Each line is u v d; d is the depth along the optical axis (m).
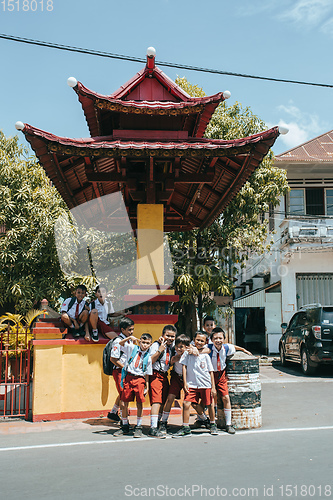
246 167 7.11
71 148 6.43
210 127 14.28
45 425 6.47
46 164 6.81
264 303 18.64
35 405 6.69
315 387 10.42
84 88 6.85
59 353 6.86
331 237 18.12
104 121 8.03
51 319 7.10
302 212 19.56
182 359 5.96
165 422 6.06
